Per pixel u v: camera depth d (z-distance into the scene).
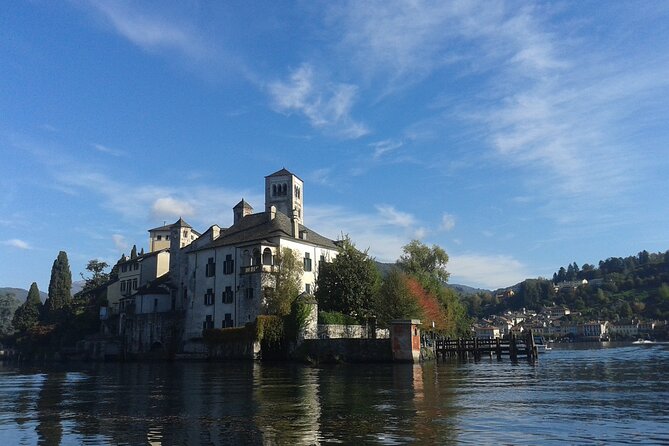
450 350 66.12
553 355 82.81
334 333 66.12
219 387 31.53
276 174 106.00
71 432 17.53
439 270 96.00
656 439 15.39
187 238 93.12
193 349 75.38
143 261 105.69
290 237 75.06
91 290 122.38
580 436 15.78
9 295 184.75
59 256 123.44
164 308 88.19
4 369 64.38
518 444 14.73
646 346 142.50
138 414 21.14
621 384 31.23
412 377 36.72
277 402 23.61
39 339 108.44
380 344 55.78
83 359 91.56
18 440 16.36
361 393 26.73
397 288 67.25
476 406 21.81
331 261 76.19
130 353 84.50
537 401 23.34
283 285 67.19
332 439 15.45
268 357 63.97
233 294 73.94
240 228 81.19
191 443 15.35
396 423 17.88
